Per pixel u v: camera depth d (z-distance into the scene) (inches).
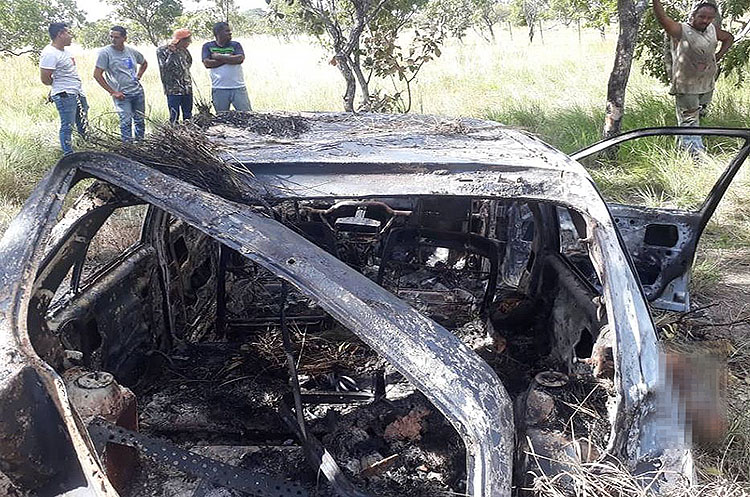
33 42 606.5
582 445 70.2
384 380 113.7
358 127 124.3
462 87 518.3
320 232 137.6
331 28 292.8
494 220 158.4
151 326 114.7
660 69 354.0
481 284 157.2
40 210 78.4
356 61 303.0
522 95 453.7
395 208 161.3
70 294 95.7
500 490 55.8
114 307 102.3
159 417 105.0
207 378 115.6
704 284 189.0
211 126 118.3
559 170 92.2
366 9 283.9
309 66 640.4
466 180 90.3
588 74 538.6
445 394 59.6
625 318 72.7
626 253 81.6
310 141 108.7
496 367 114.7
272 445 101.1
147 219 115.1
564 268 113.7
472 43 968.3
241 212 77.4
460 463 91.4
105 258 172.9
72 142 314.8
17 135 335.0
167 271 118.6
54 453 62.5
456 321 137.3
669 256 162.1
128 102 329.1
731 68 349.7
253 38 1128.8
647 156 288.4
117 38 320.2
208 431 103.0
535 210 120.8
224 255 128.4
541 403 75.2
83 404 76.2
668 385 69.4
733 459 99.4
